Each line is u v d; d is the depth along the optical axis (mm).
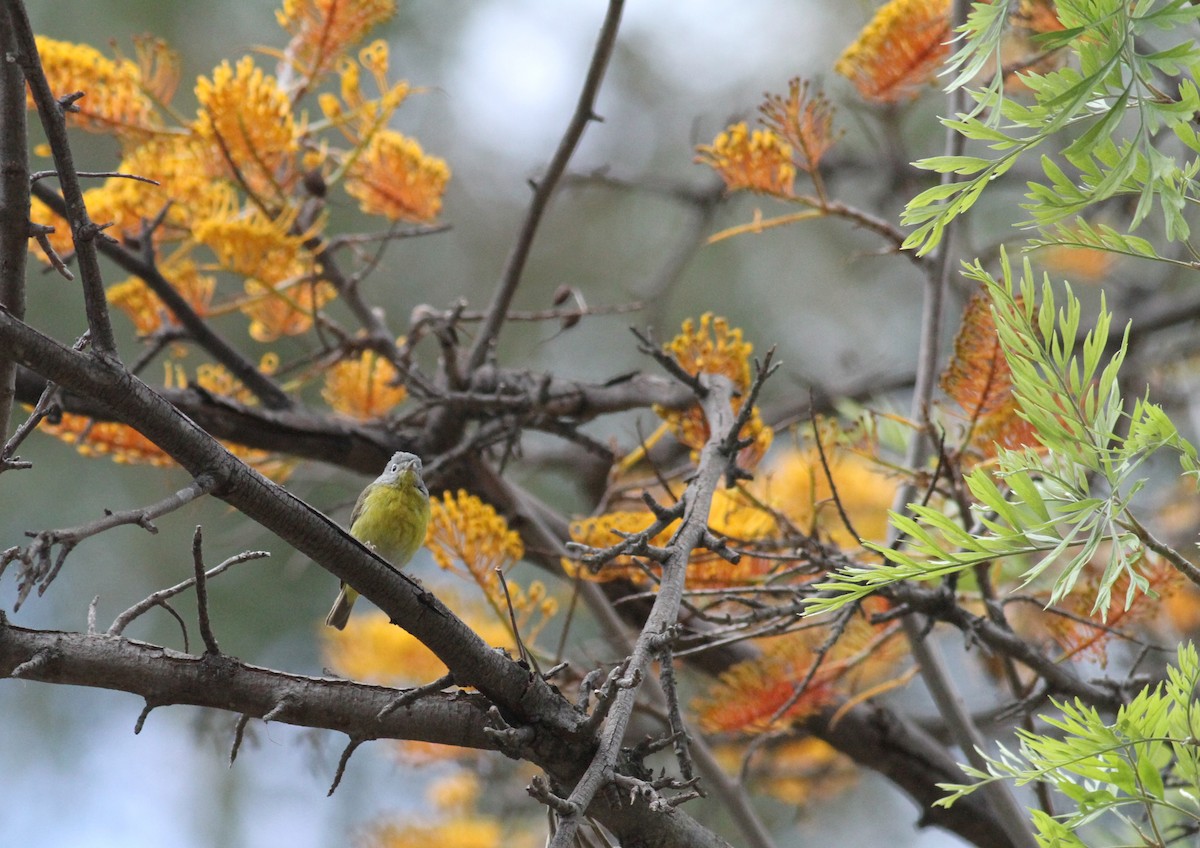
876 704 9797
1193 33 6262
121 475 18516
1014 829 8023
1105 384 5203
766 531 8828
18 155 4703
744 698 8203
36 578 3961
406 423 10477
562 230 20734
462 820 11484
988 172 5000
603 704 5004
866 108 12531
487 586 7785
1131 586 4797
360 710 5320
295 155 9914
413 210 10703
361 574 5016
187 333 9734
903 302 20281
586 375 20031
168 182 9766
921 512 5230
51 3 17484
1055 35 4441
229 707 5250
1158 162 4539
